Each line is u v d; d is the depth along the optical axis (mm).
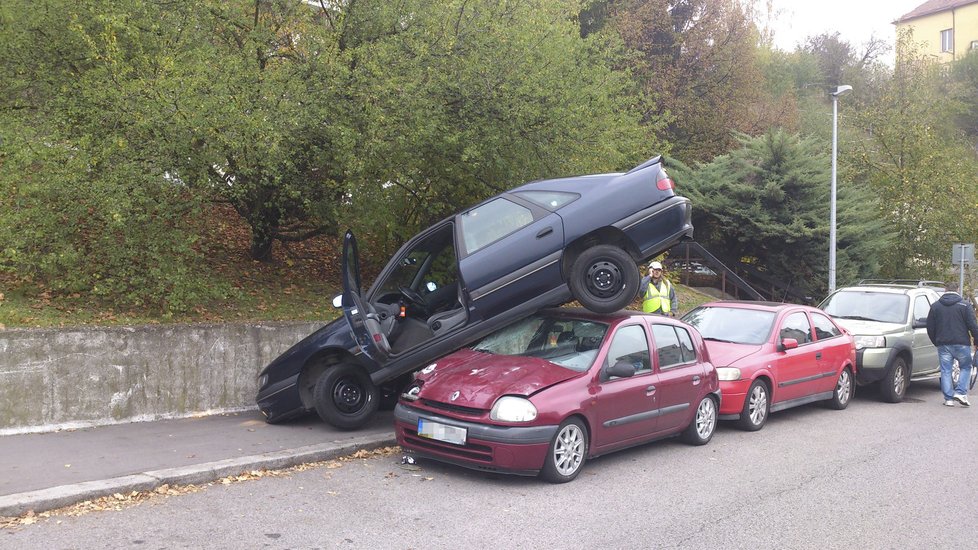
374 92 10172
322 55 10297
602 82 12820
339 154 10297
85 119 9453
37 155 8695
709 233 24375
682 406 8359
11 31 9602
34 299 9250
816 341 11203
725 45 28844
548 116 11141
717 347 10148
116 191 8812
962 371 12328
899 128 25500
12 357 7965
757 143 23234
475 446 6746
